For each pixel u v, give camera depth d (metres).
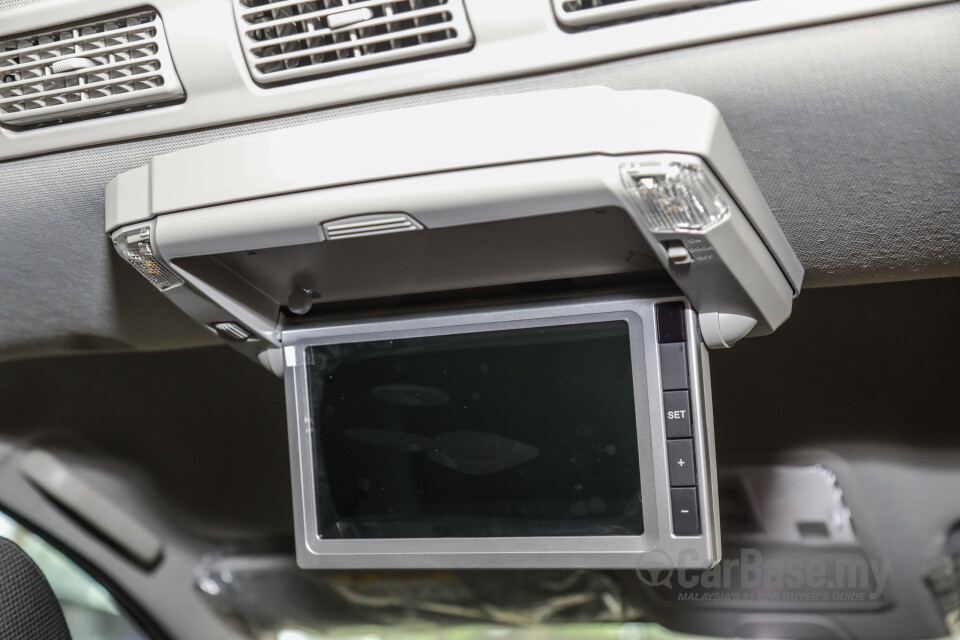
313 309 1.11
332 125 0.85
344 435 1.06
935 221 0.97
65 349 1.36
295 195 0.86
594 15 0.85
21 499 1.76
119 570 1.82
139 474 1.76
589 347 0.96
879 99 0.86
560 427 0.97
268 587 1.82
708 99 0.90
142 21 0.97
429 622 1.83
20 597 0.92
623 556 0.94
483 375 1.01
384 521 1.05
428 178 0.82
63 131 1.04
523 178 0.79
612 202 0.80
